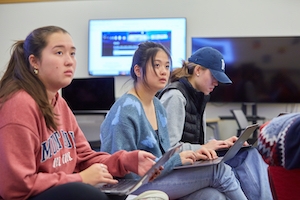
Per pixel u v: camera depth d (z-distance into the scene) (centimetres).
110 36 477
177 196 165
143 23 471
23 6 500
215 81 226
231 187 169
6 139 117
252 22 466
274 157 115
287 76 453
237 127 476
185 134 220
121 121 165
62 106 154
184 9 474
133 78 184
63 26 493
